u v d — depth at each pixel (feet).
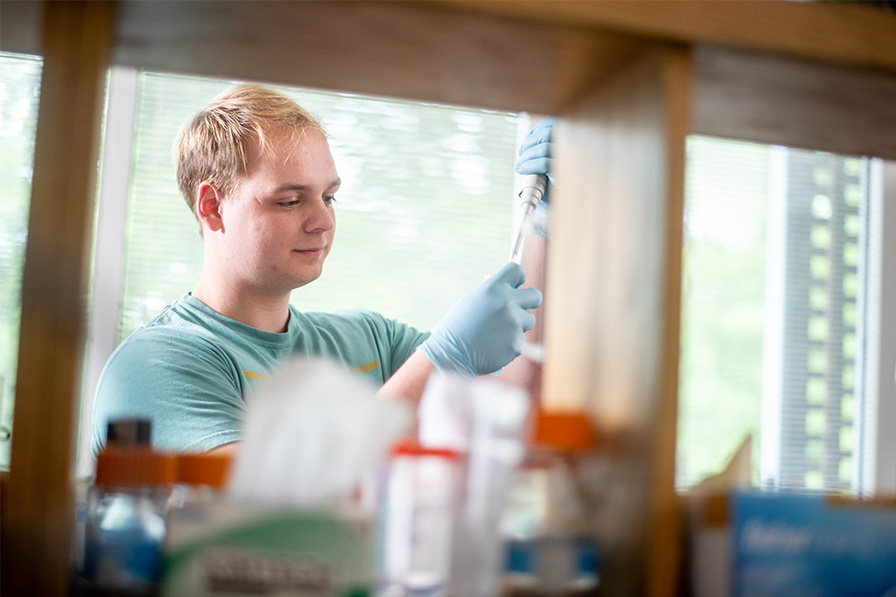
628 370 2.08
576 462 2.24
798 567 1.97
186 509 1.82
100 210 7.73
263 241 5.30
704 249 9.16
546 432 2.22
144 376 4.73
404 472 1.91
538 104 2.56
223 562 1.81
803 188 9.27
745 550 1.95
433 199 8.79
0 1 1.85
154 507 1.95
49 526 1.81
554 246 2.61
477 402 1.95
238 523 1.81
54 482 1.81
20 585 1.80
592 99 2.39
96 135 1.88
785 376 9.18
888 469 8.67
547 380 2.61
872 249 9.01
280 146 5.20
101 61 1.89
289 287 5.51
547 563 1.99
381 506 1.90
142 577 1.91
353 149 8.63
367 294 8.68
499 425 1.93
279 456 1.85
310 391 1.87
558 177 2.61
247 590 1.80
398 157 8.73
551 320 2.60
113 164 7.76
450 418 1.96
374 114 8.66
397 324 6.70
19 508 1.80
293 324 5.90
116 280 7.73
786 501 1.98
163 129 7.97
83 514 2.20
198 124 5.33
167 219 7.99
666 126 2.00
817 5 2.07
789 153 9.27
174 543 1.81
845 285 9.26
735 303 9.21
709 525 2.00
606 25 1.93
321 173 5.35
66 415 1.82
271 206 5.25
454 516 1.90
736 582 1.94
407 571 1.88
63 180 1.85
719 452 9.12
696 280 9.14
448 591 1.88
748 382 9.20
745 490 1.98
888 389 8.73
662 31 1.96
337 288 8.62
